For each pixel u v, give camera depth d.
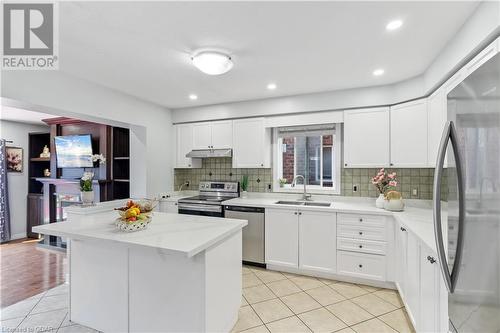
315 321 2.16
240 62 2.36
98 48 2.07
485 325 0.95
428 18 1.67
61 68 2.46
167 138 4.14
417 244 1.86
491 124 0.92
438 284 1.48
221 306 1.85
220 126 3.94
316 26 1.77
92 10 1.57
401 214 2.56
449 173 1.23
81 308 2.06
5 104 2.37
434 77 2.29
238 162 3.81
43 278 3.09
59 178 4.67
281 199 3.80
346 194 3.47
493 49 1.43
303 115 3.43
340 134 3.51
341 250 2.89
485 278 0.95
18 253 4.07
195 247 1.51
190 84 2.98
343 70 2.55
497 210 0.89
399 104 2.86
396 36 1.90
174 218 2.33
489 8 1.43
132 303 1.85
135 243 1.60
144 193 3.72
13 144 5.00
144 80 2.83
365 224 2.78
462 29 1.75
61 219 4.71
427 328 1.66
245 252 3.37
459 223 1.10
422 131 2.62
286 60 2.32
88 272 2.02
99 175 4.32
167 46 2.05
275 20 1.69
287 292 2.67
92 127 4.44
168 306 1.73
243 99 3.66
